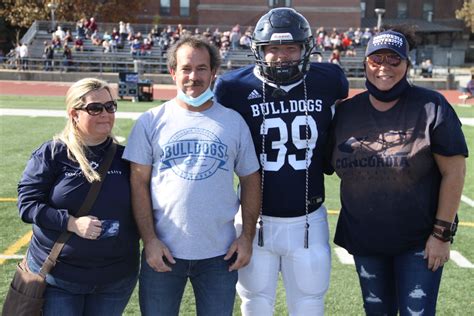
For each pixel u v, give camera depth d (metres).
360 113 2.65
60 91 21.44
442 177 2.54
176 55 2.54
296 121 2.76
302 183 2.77
